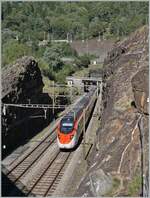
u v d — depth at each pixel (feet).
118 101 128.16
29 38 477.36
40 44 454.81
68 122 161.27
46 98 238.27
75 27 578.66
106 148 109.09
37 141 180.75
